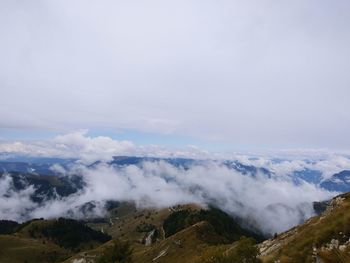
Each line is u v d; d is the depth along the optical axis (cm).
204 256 5753
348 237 3850
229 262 5247
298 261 4075
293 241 4638
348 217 4138
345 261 3406
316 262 3659
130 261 6156
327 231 4128
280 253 4609
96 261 6275
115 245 6281
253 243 5388
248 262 5128
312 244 4169
